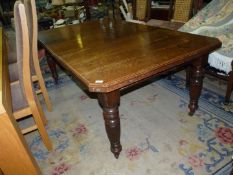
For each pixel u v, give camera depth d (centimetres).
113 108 119
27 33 109
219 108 181
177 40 151
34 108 137
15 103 133
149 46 145
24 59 117
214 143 148
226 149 142
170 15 274
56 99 221
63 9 425
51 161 148
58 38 188
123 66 117
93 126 177
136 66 116
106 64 122
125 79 105
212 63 185
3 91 93
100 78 106
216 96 198
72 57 138
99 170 138
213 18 218
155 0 383
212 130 159
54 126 182
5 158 95
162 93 213
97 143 159
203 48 132
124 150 150
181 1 255
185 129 163
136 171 134
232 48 176
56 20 412
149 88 224
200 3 239
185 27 234
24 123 180
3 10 522
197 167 132
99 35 184
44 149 159
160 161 139
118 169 137
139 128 169
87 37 181
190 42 144
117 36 176
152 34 172
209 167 131
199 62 144
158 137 159
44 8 428
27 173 104
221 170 128
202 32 214
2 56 133
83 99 217
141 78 110
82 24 235
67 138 167
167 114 182
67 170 140
